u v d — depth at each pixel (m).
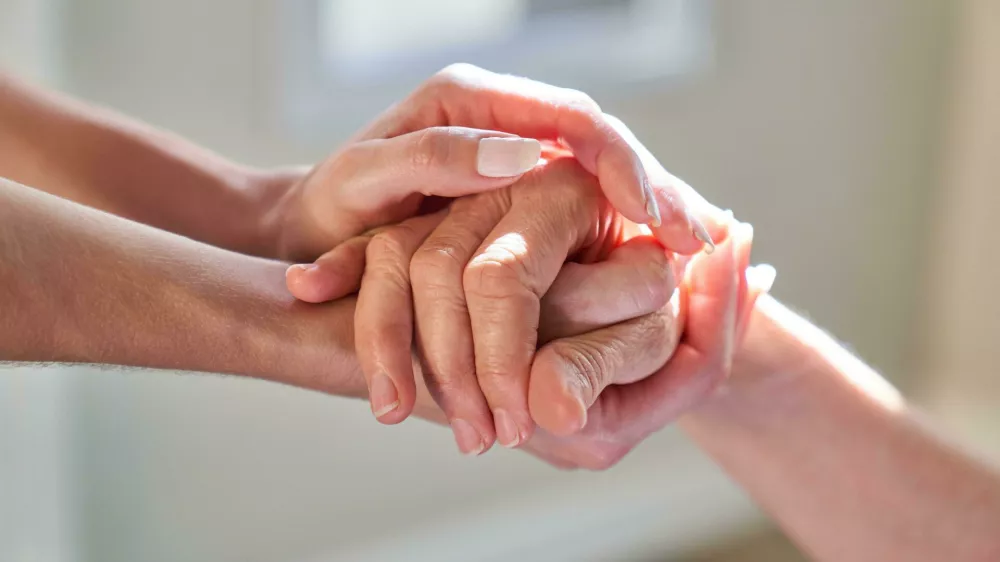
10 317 0.63
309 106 1.23
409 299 0.67
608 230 0.70
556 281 0.68
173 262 0.66
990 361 1.80
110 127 0.79
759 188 1.60
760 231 1.63
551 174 0.69
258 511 1.29
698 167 1.52
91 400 1.13
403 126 0.72
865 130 1.68
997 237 1.74
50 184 0.78
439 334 0.66
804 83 1.59
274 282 0.68
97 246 0.65
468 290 0.66
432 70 1.33
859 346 1.82
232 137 1.16
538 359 0.66
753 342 0.78
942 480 0.77
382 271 0.67
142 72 1.08
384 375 0.66
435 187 0.69
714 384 0.72
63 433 1.08
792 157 1.62
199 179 0.78
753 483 0.80
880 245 1.78
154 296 0.66
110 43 1.05
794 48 1.56
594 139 0.69
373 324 0.67
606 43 1.48
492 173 0.68
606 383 0.68
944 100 1.75
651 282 0.68
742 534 1.70
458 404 0.66
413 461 1.40
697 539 1.68
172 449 1.20
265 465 1.28
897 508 0.78
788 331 0.79
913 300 1.86
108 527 1.18
